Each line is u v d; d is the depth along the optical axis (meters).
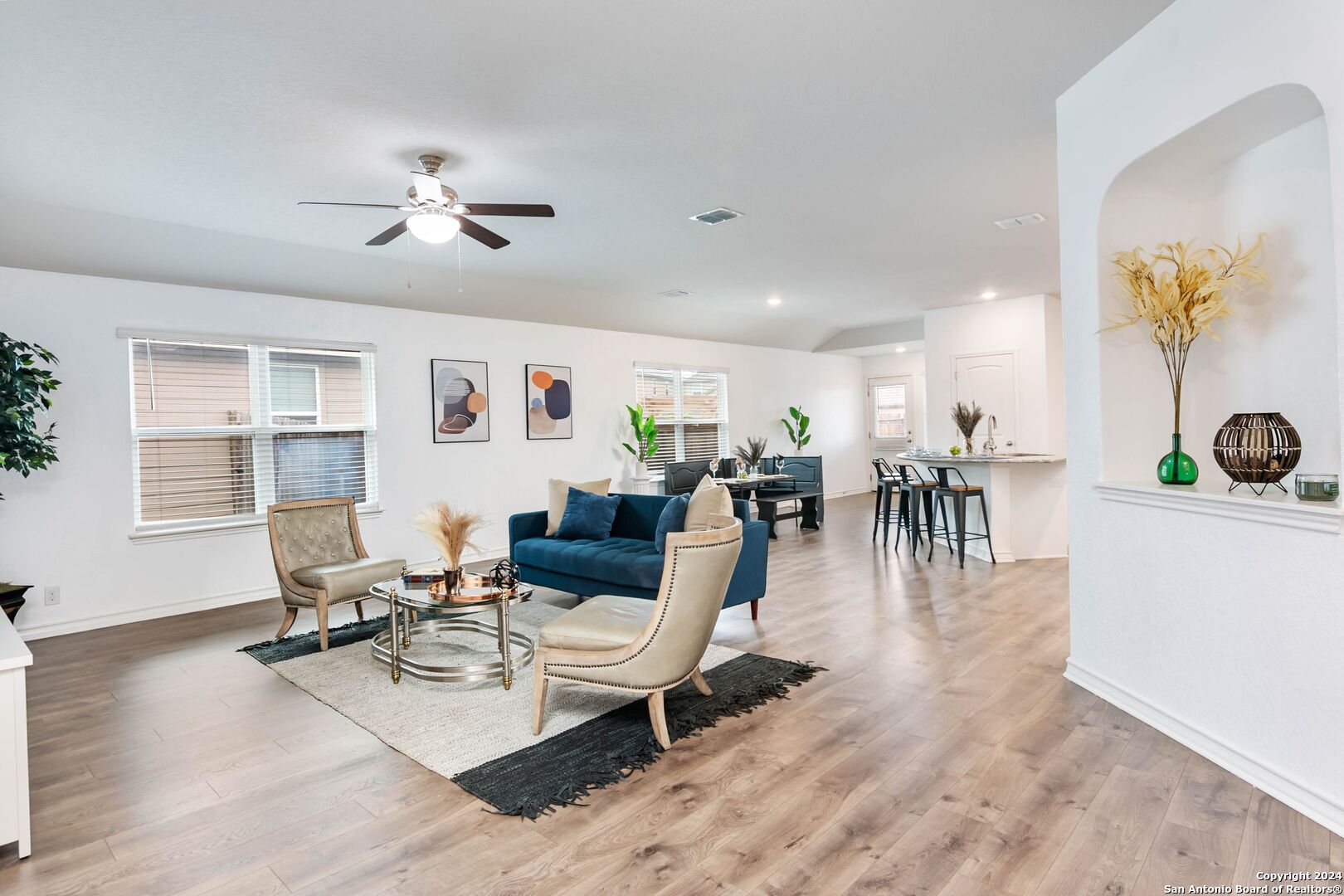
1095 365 3.02
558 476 7.51
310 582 4.10
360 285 5.85
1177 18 2.44
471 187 4.03
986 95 3.07
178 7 2.28
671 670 2.73
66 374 4.56
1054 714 2.90
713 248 5.51
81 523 4.61
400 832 2.16
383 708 3.17
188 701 3.29
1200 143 2.55
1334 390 2.38
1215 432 2.90
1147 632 2.79
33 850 2.09
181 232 4.65
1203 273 2.66
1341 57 1.89
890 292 7.36
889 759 2.56
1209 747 2.48
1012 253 5.78
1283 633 2.18
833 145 3.54
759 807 2.26
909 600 4.92
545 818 2.23
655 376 8.75
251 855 2.05
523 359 7.22
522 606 4.97
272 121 3.12
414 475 6.32
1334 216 1.91
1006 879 1.86
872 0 2.34
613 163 3.69
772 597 5.09
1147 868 1.89
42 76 2.69
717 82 2.87
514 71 2.74
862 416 12.29
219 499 5.24
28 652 2.10
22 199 3.99
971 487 6.29
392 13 2.34
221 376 5.26
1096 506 3.07
